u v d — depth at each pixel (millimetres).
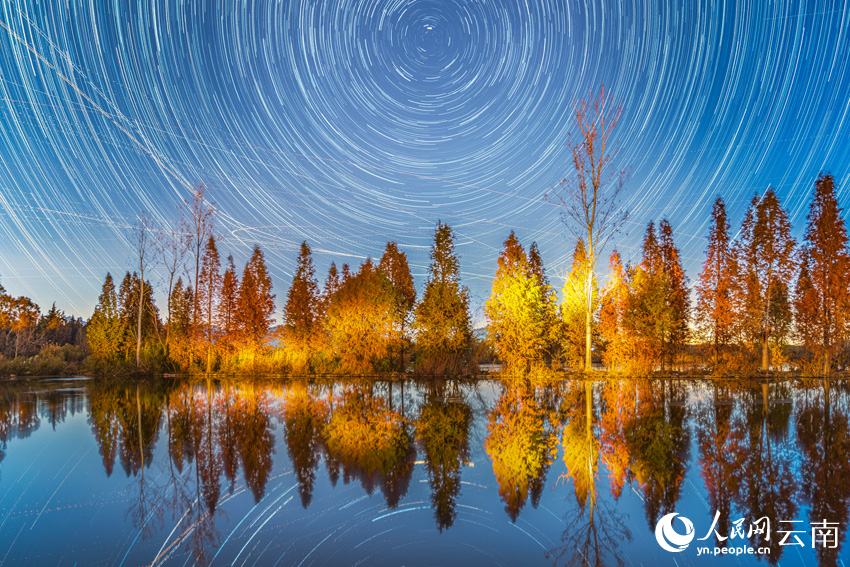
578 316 34875
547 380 30203
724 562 5176
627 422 13336
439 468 8695
